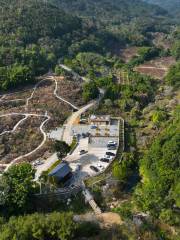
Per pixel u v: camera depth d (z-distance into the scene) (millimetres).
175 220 99938
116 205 110125
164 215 100812
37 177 123562
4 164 132750
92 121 161750
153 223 99688
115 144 142375
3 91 184375
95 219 99500
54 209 110125
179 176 110125
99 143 144625
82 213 107188
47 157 136750
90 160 133875
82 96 183625
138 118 167250
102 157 135250
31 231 92875
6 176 111688
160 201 104688
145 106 182750
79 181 120750
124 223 98812
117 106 177875
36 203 110562
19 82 189500
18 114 164250
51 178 117625
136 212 105188
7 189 107000
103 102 179625
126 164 125688
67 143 145500
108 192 114438
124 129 156000
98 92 187875
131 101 179500
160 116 160125
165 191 109375
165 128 150625
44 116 164000
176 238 95062
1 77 187625
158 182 111438
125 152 137375
